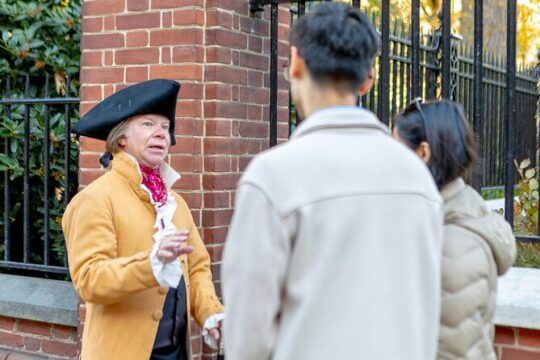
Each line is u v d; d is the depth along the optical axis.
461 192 2.61
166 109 3.49
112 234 3.28
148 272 3.07
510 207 4.09
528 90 9.08
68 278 5.89
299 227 2.04
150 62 4.56
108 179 3.39
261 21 4.78
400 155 2.19
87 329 3.40
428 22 13.15
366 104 5.51
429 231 2.18
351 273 2.04
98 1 4.74
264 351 2.07
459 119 2.64
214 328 3.48
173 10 4.48
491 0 15.52
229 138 4.53
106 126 3.44
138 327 3.29
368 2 13.17
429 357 2.16
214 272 4.44
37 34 6.16
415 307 2.11
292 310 2.08
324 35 2.21
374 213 2.08
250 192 2.06
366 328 2.03
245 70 4.65
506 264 2.59
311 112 2.26
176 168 4.46
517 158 8.75
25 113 5.46
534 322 3.67
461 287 2.44
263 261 2.02
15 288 5.40
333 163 2.09
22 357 5.27
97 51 4.75
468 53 7.92
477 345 2.47
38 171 5.91
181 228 3.57
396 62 5.73
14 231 6.20
